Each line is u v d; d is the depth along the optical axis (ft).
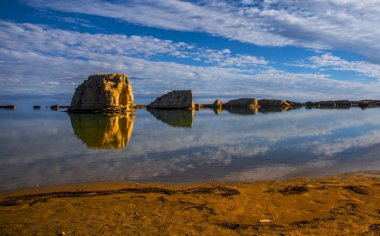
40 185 55.21
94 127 155.63
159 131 142.00
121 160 77.71
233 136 124.88
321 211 42.37
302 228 36.91
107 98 285.84
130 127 159.63
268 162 76.23
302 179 59.62
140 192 50.65
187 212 41.91
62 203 45.32
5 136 122.31
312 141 111.75
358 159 80.28
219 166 71.61
